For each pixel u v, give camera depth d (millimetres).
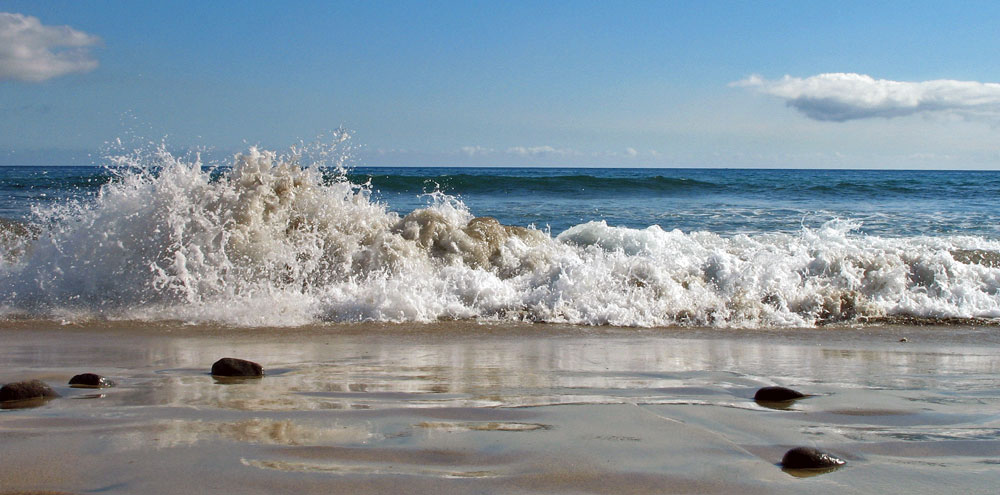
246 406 2709
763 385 3258
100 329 4980
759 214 15055
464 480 1916
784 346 4602
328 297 5727
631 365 3801
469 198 19500
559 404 2795
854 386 3264
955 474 2025
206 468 1979
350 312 5520
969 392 3143
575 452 2162
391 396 2926
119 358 3920
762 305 5711
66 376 3344
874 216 14758
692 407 2773
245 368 3357
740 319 5531
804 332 5199
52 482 1869
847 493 1865
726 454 2168
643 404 2814
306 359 3926
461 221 7527
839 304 5805
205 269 5840
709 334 5074
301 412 2619
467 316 5605
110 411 2615
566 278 5930
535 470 1999
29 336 4707
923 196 21500
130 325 5129
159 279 5730
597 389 3115
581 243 7828
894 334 5141
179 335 4797
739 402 2883
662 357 4098
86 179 23734
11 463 2012
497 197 19984
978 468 2078
